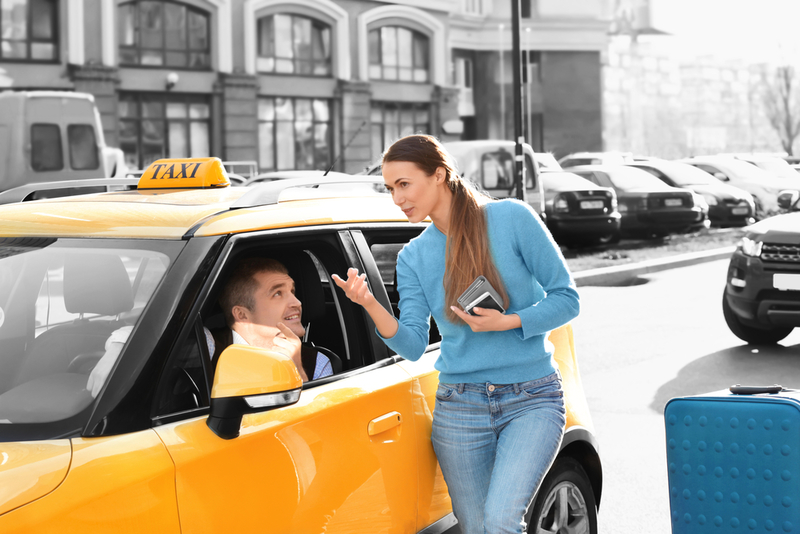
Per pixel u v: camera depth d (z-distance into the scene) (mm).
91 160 17391
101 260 2271
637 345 8477
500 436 2465
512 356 2434
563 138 38594
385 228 2818
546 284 2438
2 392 2248
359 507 2311
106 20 24094
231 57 26672
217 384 1958
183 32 25781
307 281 2789
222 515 1931
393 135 31109
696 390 6559
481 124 34625
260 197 2488
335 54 29031
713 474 2533
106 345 2133
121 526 1745
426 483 2586
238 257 2586
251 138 27234
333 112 29312
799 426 2393
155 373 1958
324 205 2682
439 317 2479
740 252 7902
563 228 17000
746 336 8227
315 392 2324
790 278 7512
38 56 23125
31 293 2393
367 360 2604
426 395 2635
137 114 25188
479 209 2424
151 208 2461
